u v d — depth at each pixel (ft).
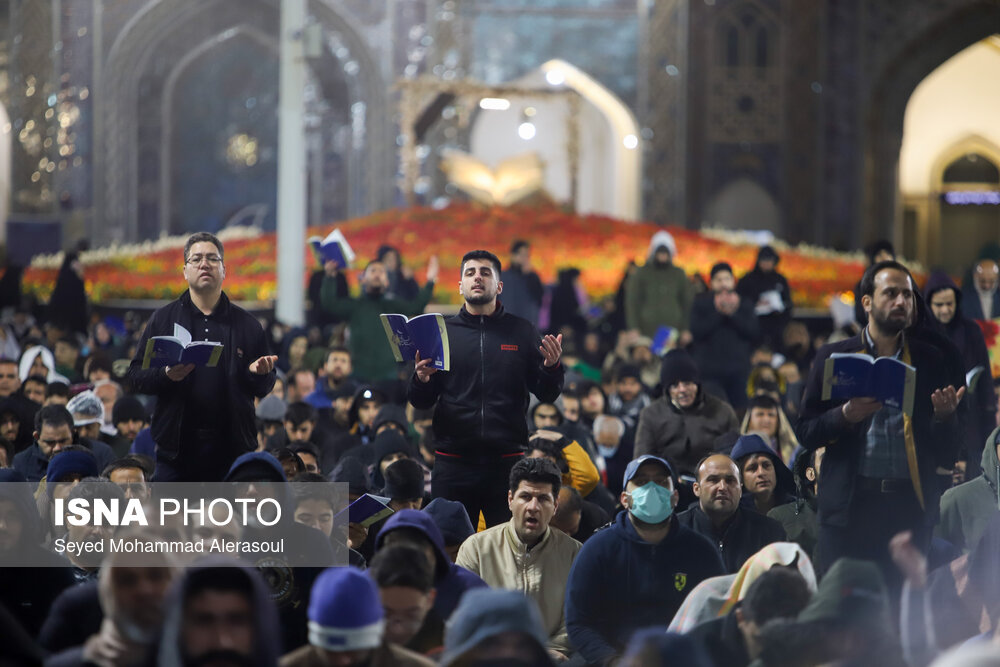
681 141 297.33
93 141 291.17
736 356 99.60
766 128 297.74
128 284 208.85
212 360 50.01
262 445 75.82
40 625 41.70
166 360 50.06
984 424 70.33
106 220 293.02
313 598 29.94
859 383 43.83
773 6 296.10
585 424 84.69
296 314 156.66
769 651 31.27
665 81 297.74
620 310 156.46
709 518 51.70
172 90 299.58
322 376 94.99
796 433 48.44
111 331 150.92
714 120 298.15
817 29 296.10
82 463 53.36
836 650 30.91
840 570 32.35
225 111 305.94
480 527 57.41
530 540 49.32
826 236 297.12
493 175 278.26
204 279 52.80
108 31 291.99
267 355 53.72
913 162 362.74
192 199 305.32
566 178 355.56
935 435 46.62
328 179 296.10
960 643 39.50
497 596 29.89
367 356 97.91
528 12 296.92
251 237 264.31
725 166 298.15
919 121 359.46
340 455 73.92
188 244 53.31
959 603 40.40
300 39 155.74
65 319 155.63
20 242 285.02
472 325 57.26
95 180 291.38
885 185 300.40
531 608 29.96
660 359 110.22
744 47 297.53
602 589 45.91
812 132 296.92
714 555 46.47
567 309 163.32
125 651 30.76
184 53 299.58
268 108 307.78
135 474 51.62
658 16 297.74
